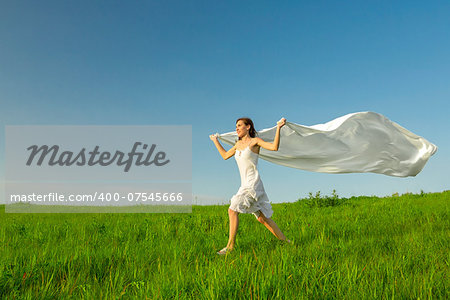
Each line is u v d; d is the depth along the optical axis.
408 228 6.95
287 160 7.14
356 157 7.08
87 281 3.58
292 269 3.56
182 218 8.91
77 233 6.90
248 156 5.52
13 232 7.24
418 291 3.00
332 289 3.08
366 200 14.73
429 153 6.92
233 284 3.07
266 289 2.97
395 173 7.22
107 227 7.62
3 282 3.21
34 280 3.46
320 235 6.08
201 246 5.50
